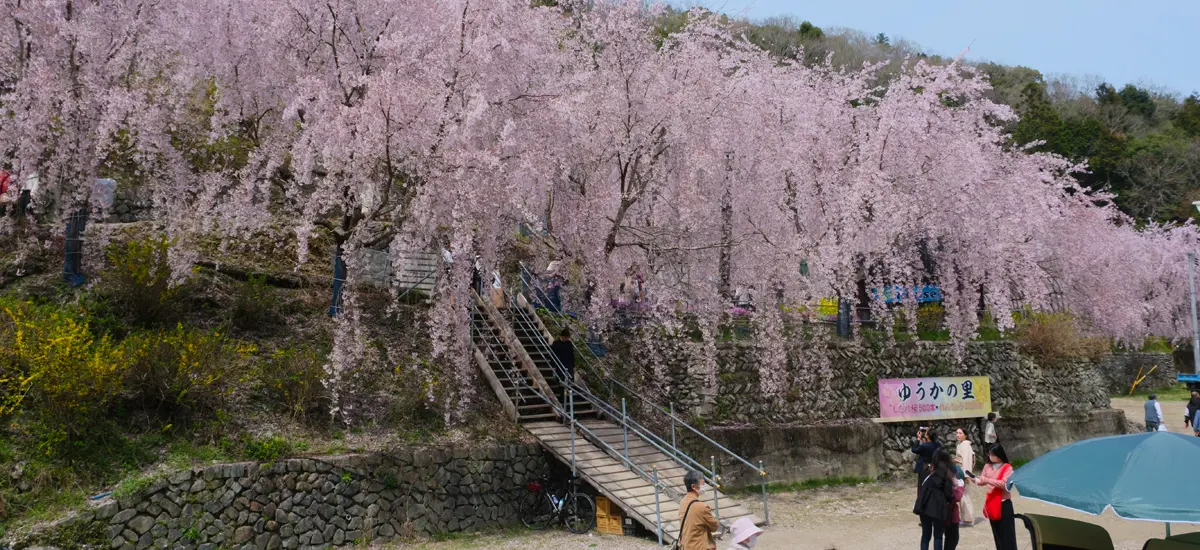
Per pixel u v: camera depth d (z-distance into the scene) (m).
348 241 12.02
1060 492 6.78
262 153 12.88
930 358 18.95
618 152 13.61
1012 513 8.40
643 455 13.41
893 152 16.27
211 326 12.33
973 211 16.91
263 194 13.03
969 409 19.08
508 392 13.97
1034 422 20.22
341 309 13.09
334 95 11.97
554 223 13.90
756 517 12.73
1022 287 18.94
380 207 11.92
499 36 11.52
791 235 15.06
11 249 12.52
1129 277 27.34
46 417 9.23
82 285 12.08
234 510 9.57
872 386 17.88
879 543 11.20
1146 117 62.12
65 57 12.27
